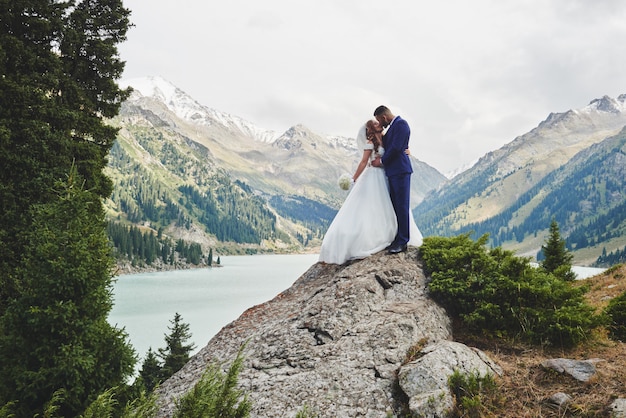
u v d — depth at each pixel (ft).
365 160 27.78
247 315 26.86
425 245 26.73
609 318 19.81
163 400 20.47
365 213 27.43
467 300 22.39
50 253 22.35
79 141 63.62
